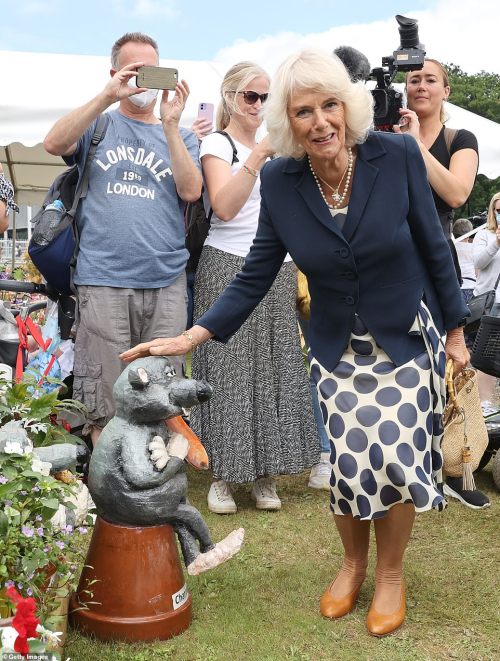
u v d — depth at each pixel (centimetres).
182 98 375
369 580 322
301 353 429
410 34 388
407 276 274
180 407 270
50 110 734
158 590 269
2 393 289
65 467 262
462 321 290
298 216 277
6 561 222
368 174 267
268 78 416
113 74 394
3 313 343
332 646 273
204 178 412
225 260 406
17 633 170
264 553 357
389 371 278
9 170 1068
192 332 294
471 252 859
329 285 277
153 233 379
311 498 444
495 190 3030
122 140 382
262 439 412
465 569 339
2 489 223
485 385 646
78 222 380
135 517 264
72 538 262
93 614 269
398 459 270
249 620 288
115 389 269
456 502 432
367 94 262
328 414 284
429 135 398
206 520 404
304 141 262
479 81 4369
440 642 277
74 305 401
